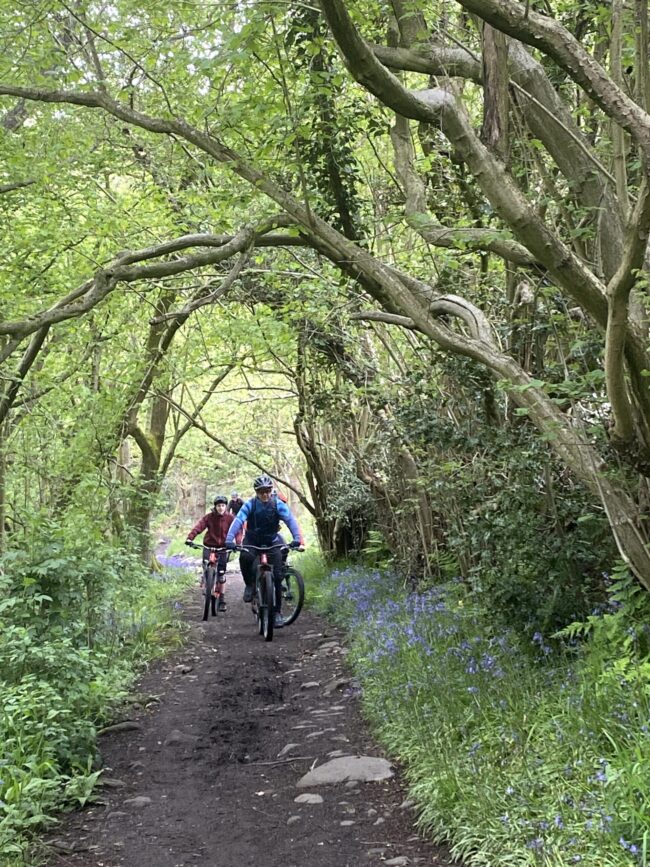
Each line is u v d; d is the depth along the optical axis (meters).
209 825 4.68
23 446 10.68
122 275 6.43
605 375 4.58
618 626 5.17
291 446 26.69
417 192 7.49
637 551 4.98
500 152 4.61
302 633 10.90
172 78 6.64
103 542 9.09
